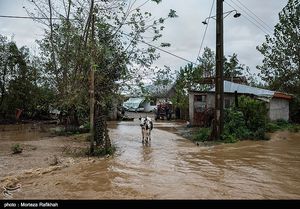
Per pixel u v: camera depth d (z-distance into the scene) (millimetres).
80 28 17391
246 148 15555
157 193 8188
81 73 17047
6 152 14258
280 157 13211
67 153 13891
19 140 18719
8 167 11062
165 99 41844
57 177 9633
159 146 16125
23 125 29594
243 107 20422
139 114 48656
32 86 33156
